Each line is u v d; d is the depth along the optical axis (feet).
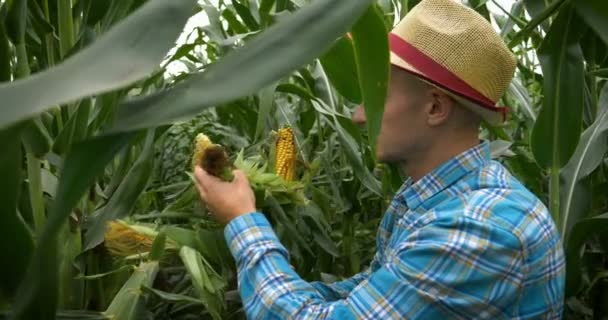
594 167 5.82
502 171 3.90
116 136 1.77
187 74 5.05
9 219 2.43
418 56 3.69
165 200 7.41
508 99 8.54
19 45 3.37
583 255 6.98
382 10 7.00
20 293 2.16
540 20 4.84
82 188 1.85
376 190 6.41
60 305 4.15
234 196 3.94
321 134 7.26
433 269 3.40
